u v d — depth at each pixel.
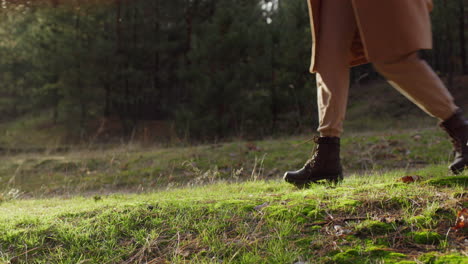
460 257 1.32
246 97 12.59
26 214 2.24
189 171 6.14
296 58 12.67
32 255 1.67
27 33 19.14
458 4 17.53
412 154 6.15
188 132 12.10
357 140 7.70
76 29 17.11
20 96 24.52
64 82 17.05
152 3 18.19
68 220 1.98
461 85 19.41
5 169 7.60
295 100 12.72
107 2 16.23
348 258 1.43
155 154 7.95
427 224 1.59
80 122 17.62
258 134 12.53
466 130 2.18
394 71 2.10
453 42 19.30
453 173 2.28
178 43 18.91
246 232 1.71
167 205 2.06
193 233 1.76
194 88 12.90
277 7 16.88
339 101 2.27
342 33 2.24
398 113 17.08
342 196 2.01
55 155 9.57
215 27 12.77
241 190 3.14
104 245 1.69
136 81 17.17
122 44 17.95
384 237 1.55
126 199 3.04
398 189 2.01
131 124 18.28
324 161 2.39
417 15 2.04
